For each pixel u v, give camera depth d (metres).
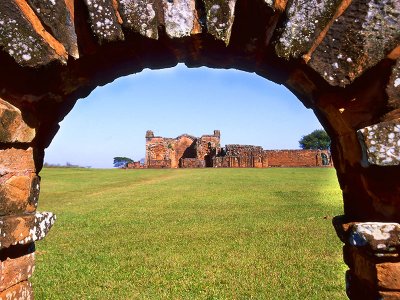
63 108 3.68
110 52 3.28
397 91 2.83
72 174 38.72
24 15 2.90
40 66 2.92
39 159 3.62
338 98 3.13
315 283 6.72
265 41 3.23
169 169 46.91
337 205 15.95
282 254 8.55
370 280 2.96
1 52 2.88
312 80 3.15
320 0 3.01
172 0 3.12
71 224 12.80
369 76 2.99
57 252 9.09
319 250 8.84
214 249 9.09
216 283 6.82
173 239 10.23
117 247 9.52
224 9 3.08
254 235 10.50
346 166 3.41
